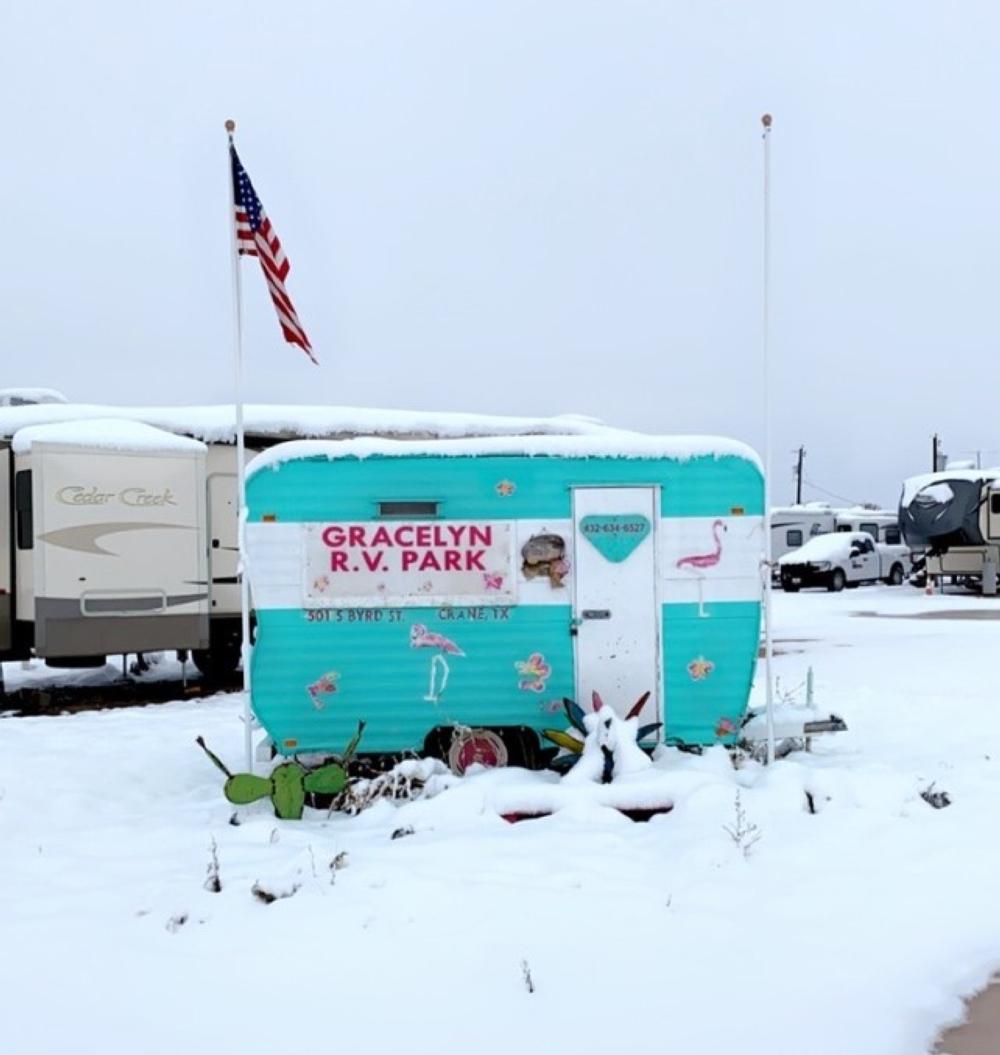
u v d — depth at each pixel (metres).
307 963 4.28
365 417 13.52
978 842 5.59
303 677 7.10
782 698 10.34
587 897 4.88
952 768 7.28
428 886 4.95
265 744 7.27
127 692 12.57
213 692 12.52
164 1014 3.90
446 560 7.13
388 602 7.10
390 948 4.39
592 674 7.18
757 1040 3.67
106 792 7.14
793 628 19.05
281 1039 3.71
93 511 11.09
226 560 12.71
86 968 4.28
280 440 13.29
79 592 11.02
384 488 7.11
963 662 13.52
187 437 12.68
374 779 6.82
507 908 4.76
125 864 5.57
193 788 7.42
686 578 7.22
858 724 9.20
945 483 26.77
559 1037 3.70
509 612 7.16
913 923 4.61
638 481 7.20
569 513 7.18
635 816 6.22
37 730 9.53
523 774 6.76
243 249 6.98
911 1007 3.90
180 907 4.83
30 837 6.13
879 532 36.31
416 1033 3.73
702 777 6.41
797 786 6.31
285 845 5.81
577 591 7.17
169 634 11.45
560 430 14.45
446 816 6.07
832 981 4.09
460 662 7.14
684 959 4.28
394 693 7.13
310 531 7.08
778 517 35.25
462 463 7.14
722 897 4.90
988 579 26.70
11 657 11.67
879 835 5.71
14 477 11.55
